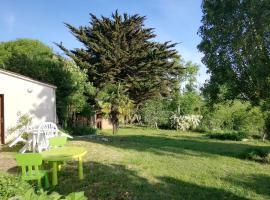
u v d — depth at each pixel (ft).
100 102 93.50
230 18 45.65
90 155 41.39
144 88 123.95
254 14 43.78
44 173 28.14
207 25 47.55
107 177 31.48
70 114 82.89
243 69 46.57
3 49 125.59
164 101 125.39
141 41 130.62
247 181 33.65
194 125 104.06
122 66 124.67
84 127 80.12
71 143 51.06
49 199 13.98
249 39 44.86
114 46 122.21
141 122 123.95
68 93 80.94
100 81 120.16
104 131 96.17
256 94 46.80
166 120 112.88
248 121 83.76
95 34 124.88
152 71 127.75
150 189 29.12
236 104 97.09
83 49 123.75
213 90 49.26
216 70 48.08
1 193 17.38
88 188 28.81
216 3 46.57
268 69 44.32
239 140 74.90
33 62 82.84
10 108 61.41
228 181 33.12
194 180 32.76
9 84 61.41
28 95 63.93
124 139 65.51
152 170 35.19
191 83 128.47
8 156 41.50
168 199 27.22
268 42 44.09
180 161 40.98
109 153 43.42
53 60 89.66
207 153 48.93
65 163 36.22
